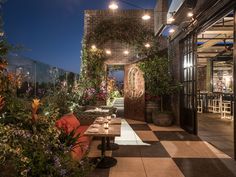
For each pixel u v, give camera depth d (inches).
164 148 198.2
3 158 77.0
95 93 379.2
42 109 146.2
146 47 391.9
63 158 86.0
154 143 214.8
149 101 335.9
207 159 169.6
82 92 369.1
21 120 97.4
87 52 415.5
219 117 385.7
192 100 260.5
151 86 317.7
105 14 418.6
